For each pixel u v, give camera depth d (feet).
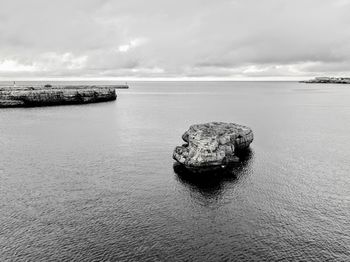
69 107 445.37
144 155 189.98
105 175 155.02
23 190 136.77
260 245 96.99
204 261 89.66
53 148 207.10
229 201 126.52
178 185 142.20
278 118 354.13
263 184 143.95
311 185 143.23
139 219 111.96
